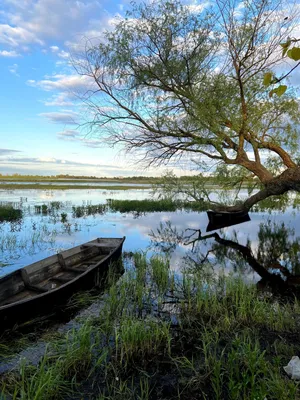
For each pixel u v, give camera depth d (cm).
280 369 356
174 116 1116
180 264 906
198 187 1506
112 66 1060
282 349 405
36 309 481
